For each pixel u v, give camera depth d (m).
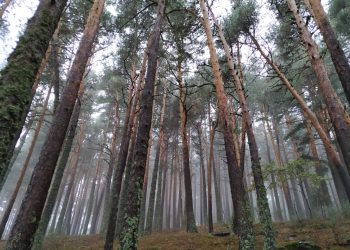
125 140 11.18
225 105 9.45
